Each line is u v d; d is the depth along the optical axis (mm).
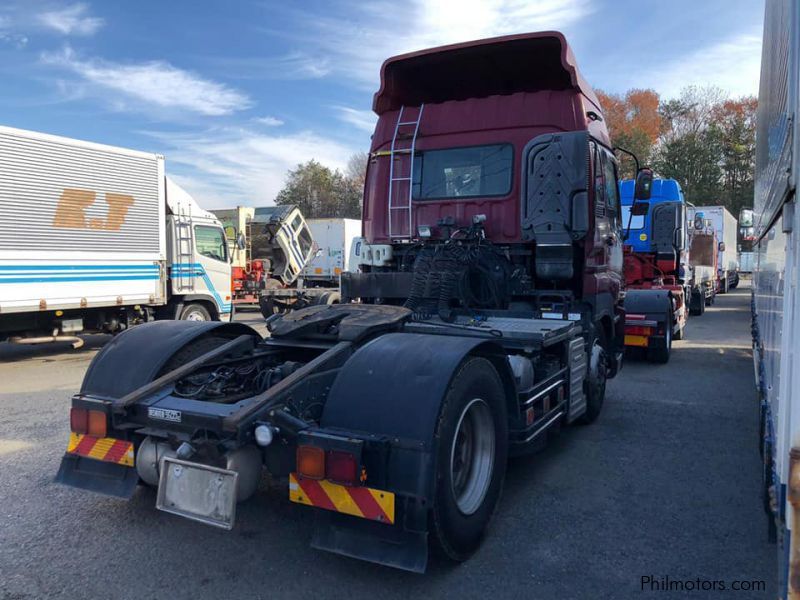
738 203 57000
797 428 1763
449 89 6852
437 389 3078
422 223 5938
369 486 2967
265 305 18922
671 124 61000
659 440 5777
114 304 11695
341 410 3135
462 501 3453
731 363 10188
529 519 3996
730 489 4535
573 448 5527
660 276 12242
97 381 3971
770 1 3301
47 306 10609
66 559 3434
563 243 4922
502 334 4301
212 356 4109
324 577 3256
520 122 5582
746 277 47969
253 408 3191
